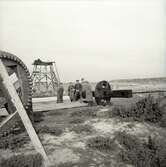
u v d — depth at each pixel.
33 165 4.14
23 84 6.26
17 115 4.94
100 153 5.25
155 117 8.12
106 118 8.11
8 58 5.81
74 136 6.13
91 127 7.00
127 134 6.53
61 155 4.86
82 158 4.86
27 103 6.30
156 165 5.21
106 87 11.11
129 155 5.31
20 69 6.20
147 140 6.45
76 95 12.52
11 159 4.25
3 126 4.77
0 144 4.98
